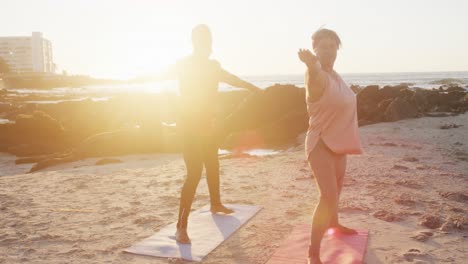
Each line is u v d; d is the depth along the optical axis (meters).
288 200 6.26
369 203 5.91
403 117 19.94
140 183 7.83
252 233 4.87
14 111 38.03
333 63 3.74
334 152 3.69
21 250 4.56
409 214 5.41
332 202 3.65
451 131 14.44
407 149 10.62
